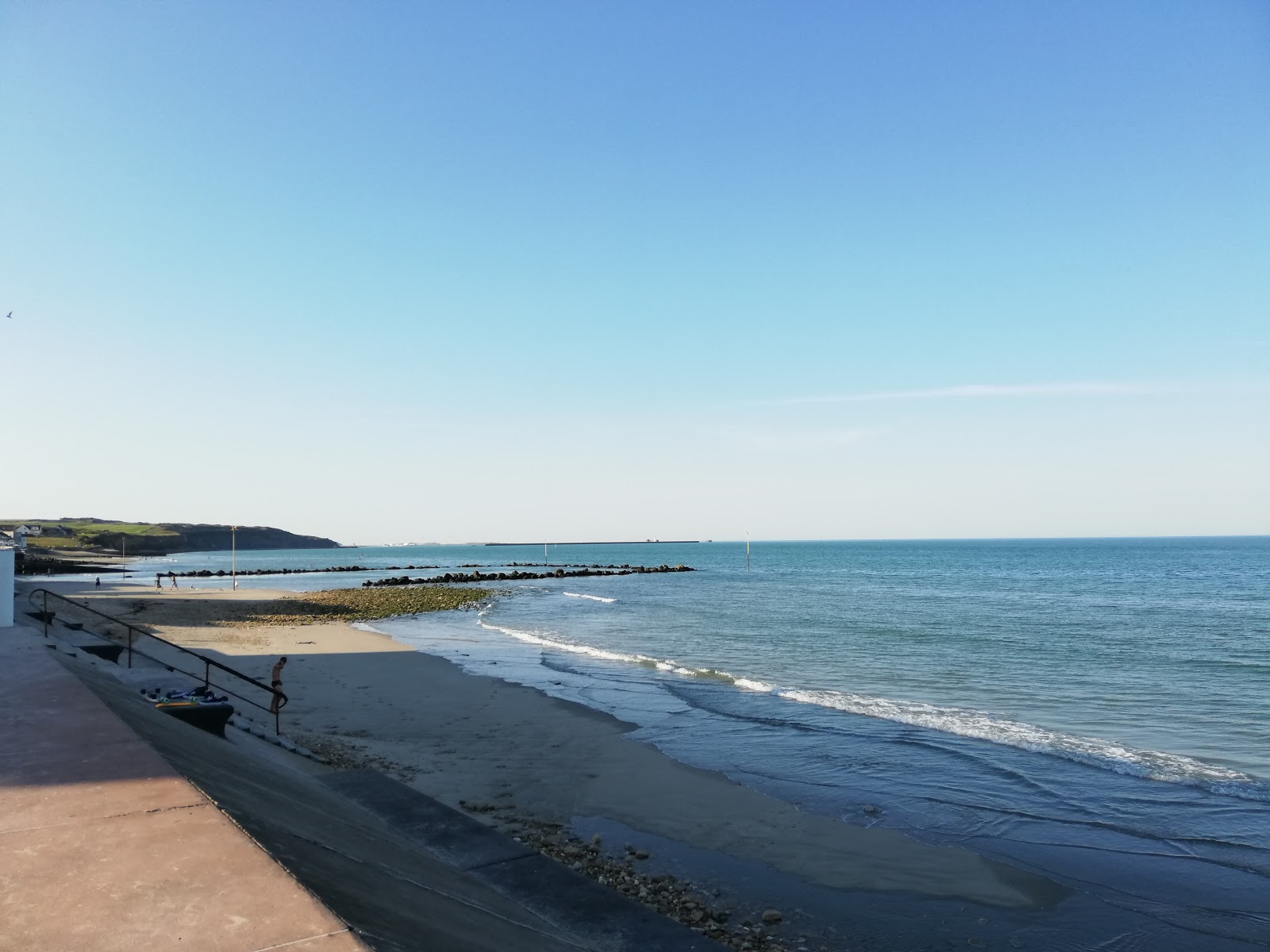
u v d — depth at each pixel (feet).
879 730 53.47
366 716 57.21
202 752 21.52
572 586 254.27
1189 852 32.89
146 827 12.31
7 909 9.45
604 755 47.65
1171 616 134.51
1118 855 32.73
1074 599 174.19
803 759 46.70
